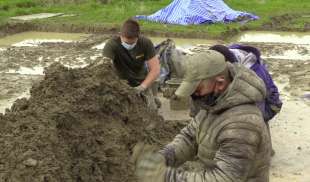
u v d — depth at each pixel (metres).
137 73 7.30
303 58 13.49
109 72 6.74
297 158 7.08
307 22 18.86
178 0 19.30
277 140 7.67
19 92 10.45
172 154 3.55
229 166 2.99
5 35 17.72
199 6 19.02
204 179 2.98
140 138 6.49
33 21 18.91
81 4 23.25
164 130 7.23
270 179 6.50
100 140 5.71
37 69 12.59
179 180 2.96
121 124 6.36
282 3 22.33
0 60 13.62
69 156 5.22
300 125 8.27
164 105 9.26
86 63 13.16
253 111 3.07
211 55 2.99
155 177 2.95
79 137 5.55
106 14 20.38
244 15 19.11
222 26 17.88
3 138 5.06
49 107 5.73
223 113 3.10
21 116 5.48
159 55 8.77
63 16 20.36
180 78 8.78
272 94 6.19
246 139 3.00
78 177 5.13
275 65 12.45
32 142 4.91
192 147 3.58
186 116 8.73
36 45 15.95
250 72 3.12
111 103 6.35
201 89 3.02
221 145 3.08
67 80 6.37
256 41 16.33
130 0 23.53
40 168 4.62
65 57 13.94
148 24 18.30
